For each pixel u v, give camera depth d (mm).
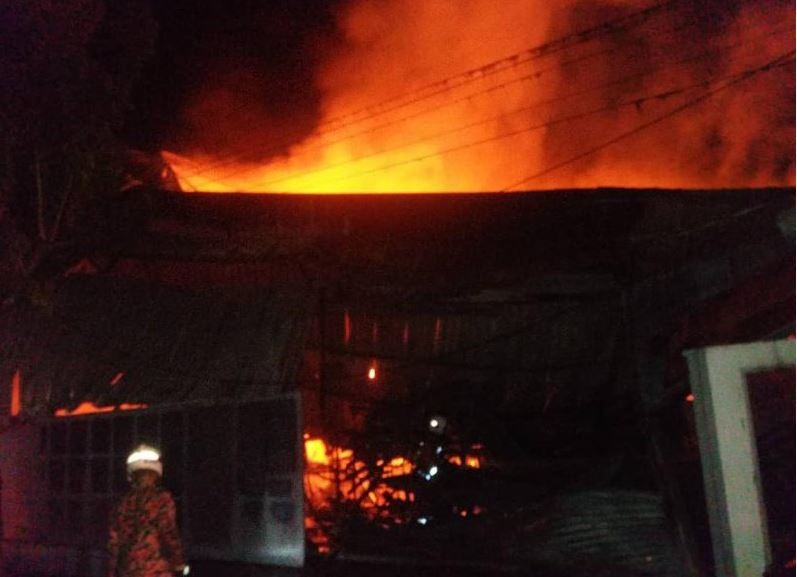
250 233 9164
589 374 8156
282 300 8625
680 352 6898
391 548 7734
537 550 7176
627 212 8250
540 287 8297
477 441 8188
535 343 8227
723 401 6168
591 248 8016
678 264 7895
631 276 7965
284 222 9070
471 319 8344
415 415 8266
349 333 8461
